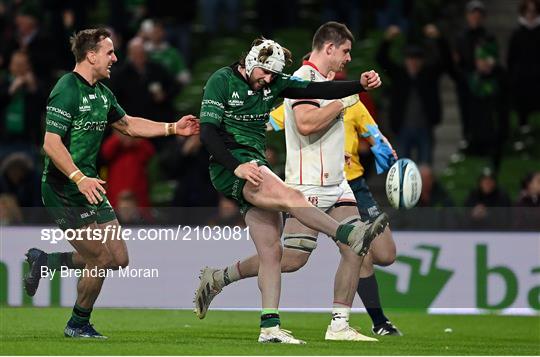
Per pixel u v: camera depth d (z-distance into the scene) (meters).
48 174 28.75
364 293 33.34
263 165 27.98
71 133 28.22
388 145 32.22
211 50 67.38
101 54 28.16
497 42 64.94
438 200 50.38
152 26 58.53
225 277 30.64
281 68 27.55
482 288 43.16
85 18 59.81
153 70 53.09
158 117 53.09
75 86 28.03
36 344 27.50
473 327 38.12
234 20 68.44
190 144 50.66
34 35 56.00
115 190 49.72
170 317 38.72
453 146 66.00
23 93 53.84
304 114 28.52
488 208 44.31
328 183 29.67
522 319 41.28
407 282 43.06
